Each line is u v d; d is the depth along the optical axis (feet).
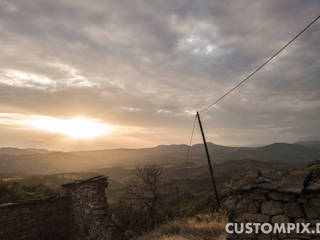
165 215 67.97
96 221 34.32
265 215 16.25
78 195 38.60
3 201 50.08
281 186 15.51
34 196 59.06
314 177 15.19
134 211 60.49
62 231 38.24
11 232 31.94
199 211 75.82
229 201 18.08
